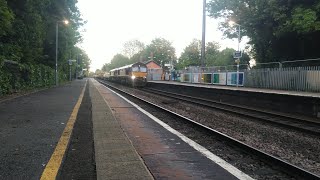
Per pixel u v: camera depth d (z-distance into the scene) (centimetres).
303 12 2939
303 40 3438
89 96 2792
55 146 829
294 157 896
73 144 911
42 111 1549
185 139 1052
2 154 749
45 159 709
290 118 1544
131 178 591
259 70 2916
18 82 2794
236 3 3800
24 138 924
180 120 1495
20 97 2345
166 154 857
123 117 1569
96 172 639
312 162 847
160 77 7388
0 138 923
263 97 2047
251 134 1231
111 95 3108
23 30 3125
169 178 657
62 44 4953
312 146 1032
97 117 1406
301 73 2359
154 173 689
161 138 1069
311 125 1394
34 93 2806
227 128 1362
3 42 2902
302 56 3500
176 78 5772
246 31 3859
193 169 721
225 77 3516
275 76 2675
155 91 4250
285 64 2647
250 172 734
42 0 3450
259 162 811
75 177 632
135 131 1198
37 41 3422
